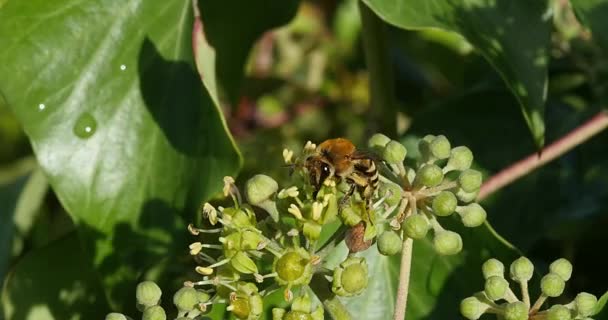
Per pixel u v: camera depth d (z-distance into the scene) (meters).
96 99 0.47
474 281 0.46
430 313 0.47
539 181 0.52
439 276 0.46
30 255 0.51
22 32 0.47
